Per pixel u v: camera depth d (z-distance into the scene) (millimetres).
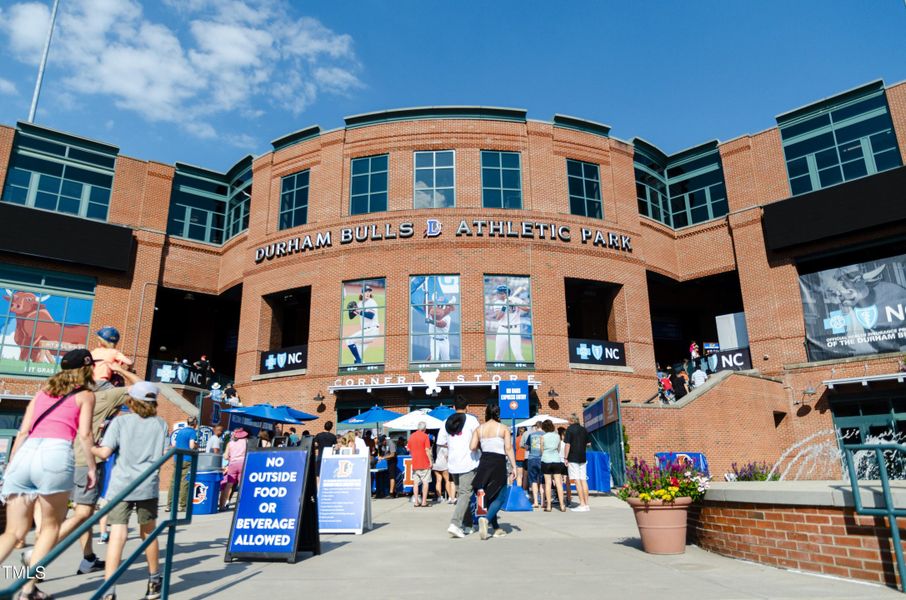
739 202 25516
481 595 4855
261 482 7020
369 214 23422
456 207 23281
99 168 25984
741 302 28672
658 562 6344
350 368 22031
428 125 24375
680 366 25672
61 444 4652
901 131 22344
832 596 4707
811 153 24312
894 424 20469
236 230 27594
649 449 17781
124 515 5055
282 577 5730
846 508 5469
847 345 21797
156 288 25734
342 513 8930
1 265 23062
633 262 24578
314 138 25422
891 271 21312
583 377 22219
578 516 10938
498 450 8273
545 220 23516
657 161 27875
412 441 13453
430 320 22109
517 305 22438
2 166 23859
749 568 5988
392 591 5039
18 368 22609
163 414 20531
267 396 23109
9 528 4477
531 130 24625
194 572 6066
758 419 20672
